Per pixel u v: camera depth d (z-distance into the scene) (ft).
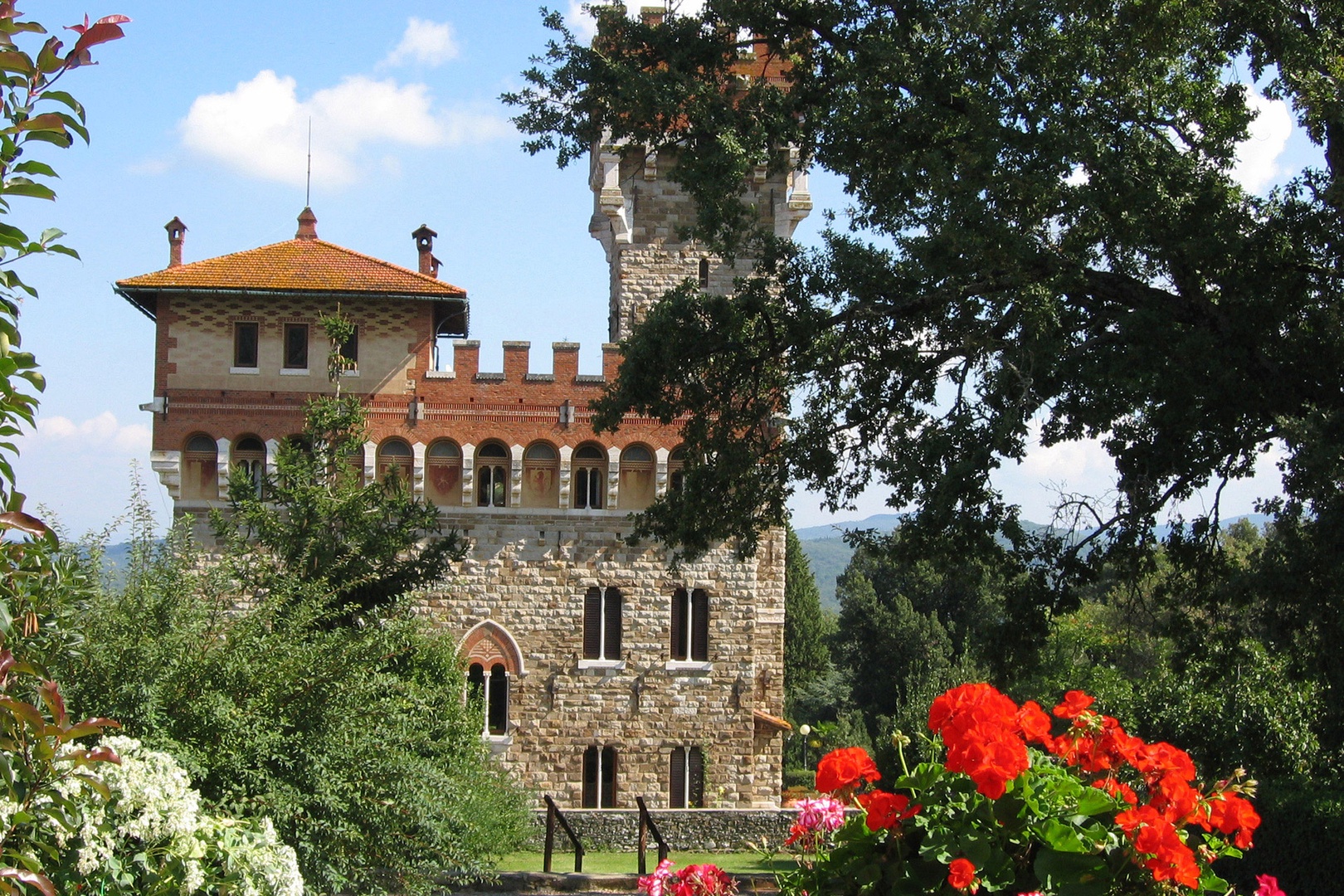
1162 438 79.97
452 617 156.15
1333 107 73.41
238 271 154.81
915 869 28.09
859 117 83.25
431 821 62.54
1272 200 80.02
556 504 157.99
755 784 157.28
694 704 157.28
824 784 30.53
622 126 88.43
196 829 42.22
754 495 92.12
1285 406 76.74
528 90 89.76
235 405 153.07
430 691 98.02
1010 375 79.46
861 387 92.38
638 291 162.30
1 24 27.45
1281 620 72.69
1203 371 75.31
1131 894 27.22
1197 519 85.76
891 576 317.01
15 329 29.50
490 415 157.28
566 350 158.81
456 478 156.87
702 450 93.61
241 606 94.07
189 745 54.34
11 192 28.48
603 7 89.86
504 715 155.84
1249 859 77.30
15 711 28.30
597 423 90.68
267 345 154.61
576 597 157.48
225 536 99.76
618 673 157.07
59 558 46.85
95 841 38.19
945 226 76.64
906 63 81.76
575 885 77.61
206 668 57.21
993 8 80.74
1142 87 82.17
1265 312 77.51
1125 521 83.46
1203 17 78.54
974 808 28.02
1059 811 27.99
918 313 88.28
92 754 30.71
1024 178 75.56
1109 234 79.82
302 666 59.11
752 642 158.40
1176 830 27.37
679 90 83.51
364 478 154.71
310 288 153.07
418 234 174.29
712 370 90.89
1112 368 76.23
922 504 82.17
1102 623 180.55
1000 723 27.58
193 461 152.76
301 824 57.16
